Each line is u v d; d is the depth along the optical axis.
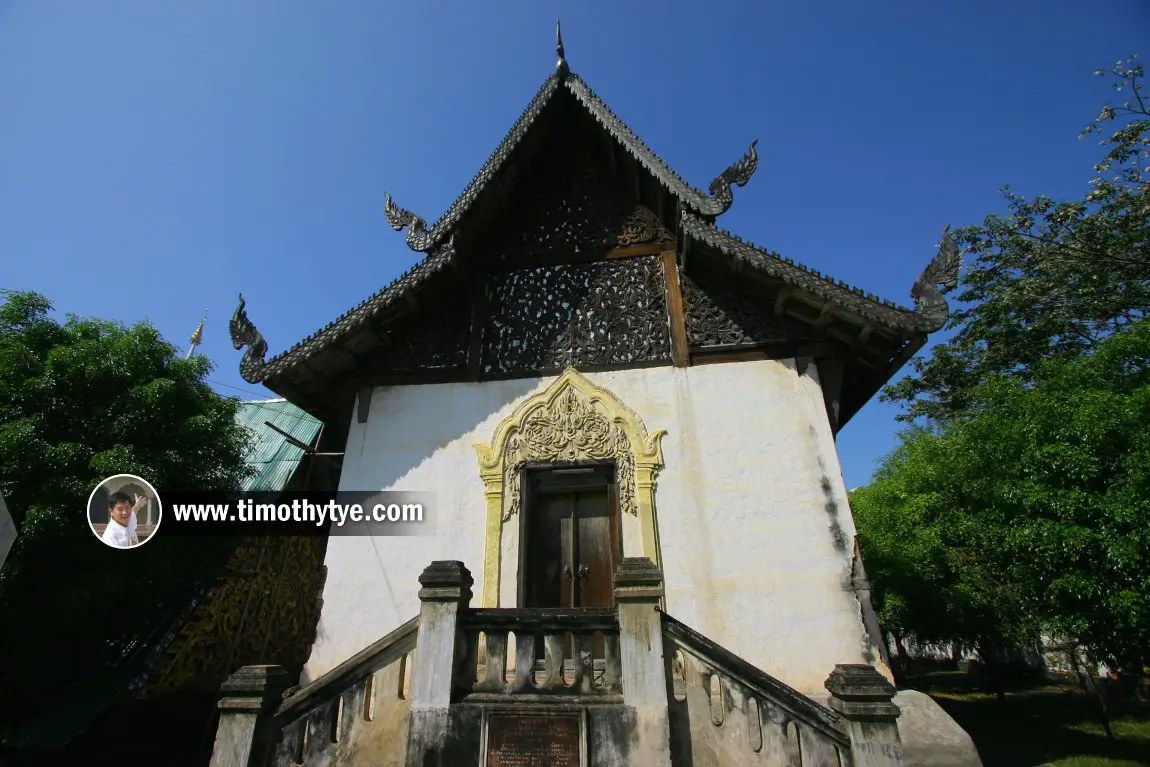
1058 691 21.09
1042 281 17.84
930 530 14.89
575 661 5.46
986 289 19.25
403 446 9.07
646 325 9.36
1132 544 8.29
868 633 6.97
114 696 8.73
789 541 7.61
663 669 5.20
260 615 10.62
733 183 8.87
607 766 4.91
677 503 8.08
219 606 9.95
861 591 7.19
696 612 7.39
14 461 8.12
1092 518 8.97
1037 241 18.17
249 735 5.13
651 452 8.40
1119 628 8.69
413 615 7.91
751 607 7.32
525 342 9.63
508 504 8.42
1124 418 8.93
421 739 5.09
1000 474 10.87
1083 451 9.20
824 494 7.78
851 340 8.54
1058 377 11.04
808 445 8.09
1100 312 17.17
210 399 10.98
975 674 25.72
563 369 9.21
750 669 5.20
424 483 8.77
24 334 9.66
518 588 7.89
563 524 8.55
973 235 19.16
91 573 8.48
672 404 8.70
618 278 9.92
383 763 5.17
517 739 5.06
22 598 8.21
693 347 9.01
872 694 4.89
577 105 10.74
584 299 9.83
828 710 5.05
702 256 9.22
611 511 8.34
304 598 11.53
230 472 11.12
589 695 5.24
